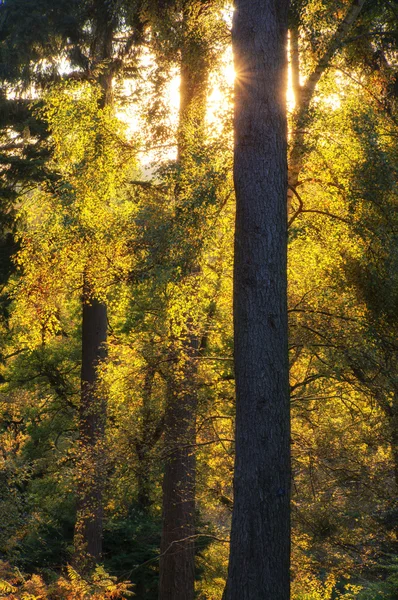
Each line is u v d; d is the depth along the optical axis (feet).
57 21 47.29
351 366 32.30
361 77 38.52
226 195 30.32
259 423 22.72
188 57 33.94
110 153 35.01
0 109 50.62
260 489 22.44
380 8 38.27
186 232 30.63
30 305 39.37
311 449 34.09
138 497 52.90
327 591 36.83
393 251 28.84
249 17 24.77
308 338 32.76
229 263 33.88
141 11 36.68
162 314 36.81
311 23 29.78
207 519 51.16
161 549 39.73
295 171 31.68
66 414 71.15
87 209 35.01
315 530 34.35
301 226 30.83
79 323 71.36
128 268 34.12
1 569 27.17
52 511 58.65
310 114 29.12
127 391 37.19
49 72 49.70
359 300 31.32
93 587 27.78
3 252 51.67
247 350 23.17
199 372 37.01
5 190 50.78
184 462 38.68
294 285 33.94
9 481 43.75
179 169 30.14
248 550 22.24
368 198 28.89
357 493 34.12
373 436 33.71
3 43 48.91
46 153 51.37
